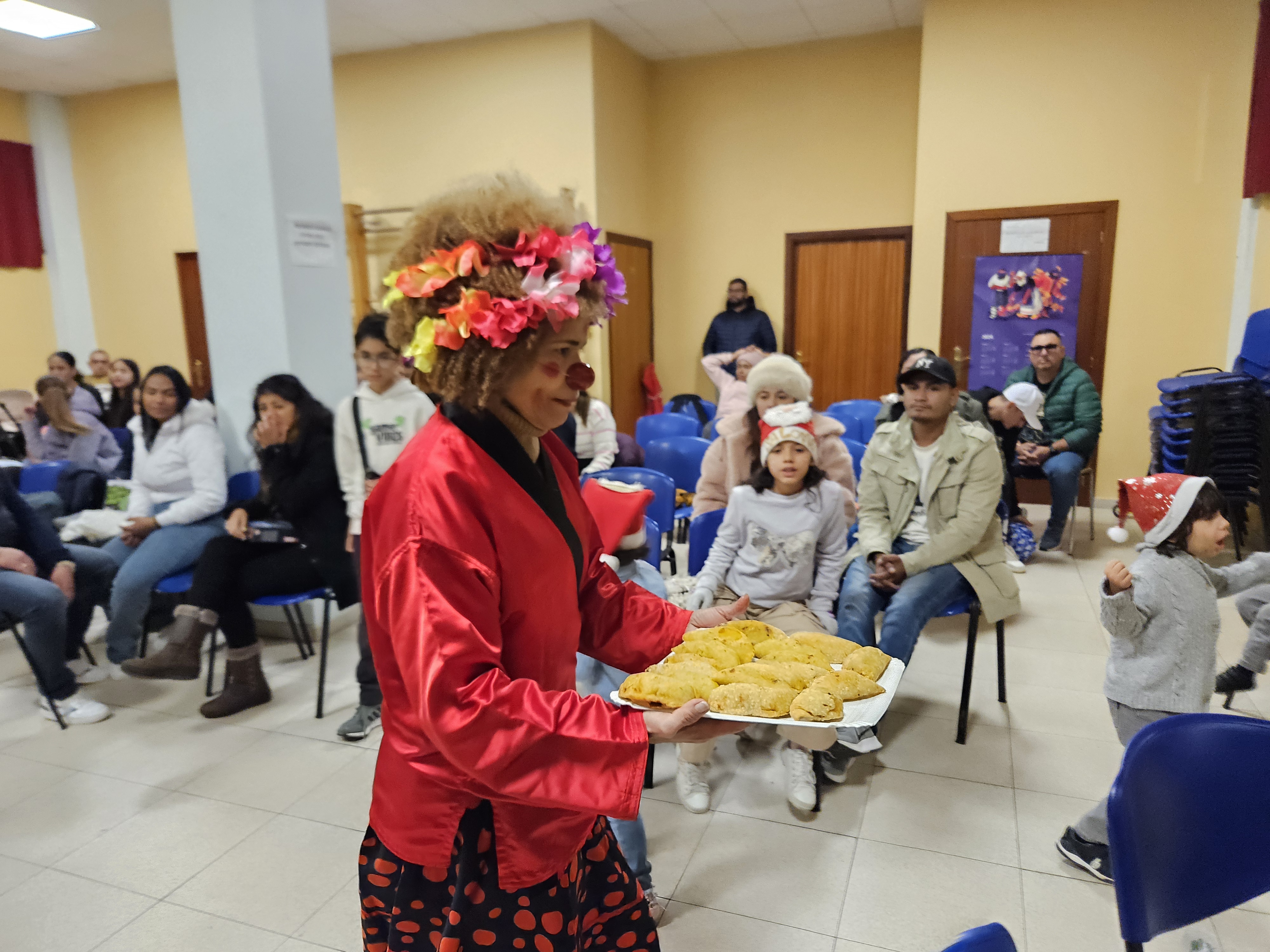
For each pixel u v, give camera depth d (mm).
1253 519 3830
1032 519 5047
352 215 6203
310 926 1751
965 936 738
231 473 3363
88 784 2320
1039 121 5148
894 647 2225
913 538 2568
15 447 4824
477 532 832
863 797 2154
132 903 1833
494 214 840
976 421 3666
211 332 3289
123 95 6902
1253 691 2623
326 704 2795
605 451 3977
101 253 7324
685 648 1094
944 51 5258
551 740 801
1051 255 5266
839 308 6430
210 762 2430
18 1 4848
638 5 5324
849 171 6215
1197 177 4902
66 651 2959
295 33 3143
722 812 2109
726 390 5730
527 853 903
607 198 5949
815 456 2299
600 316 889
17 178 6891
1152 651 1756
